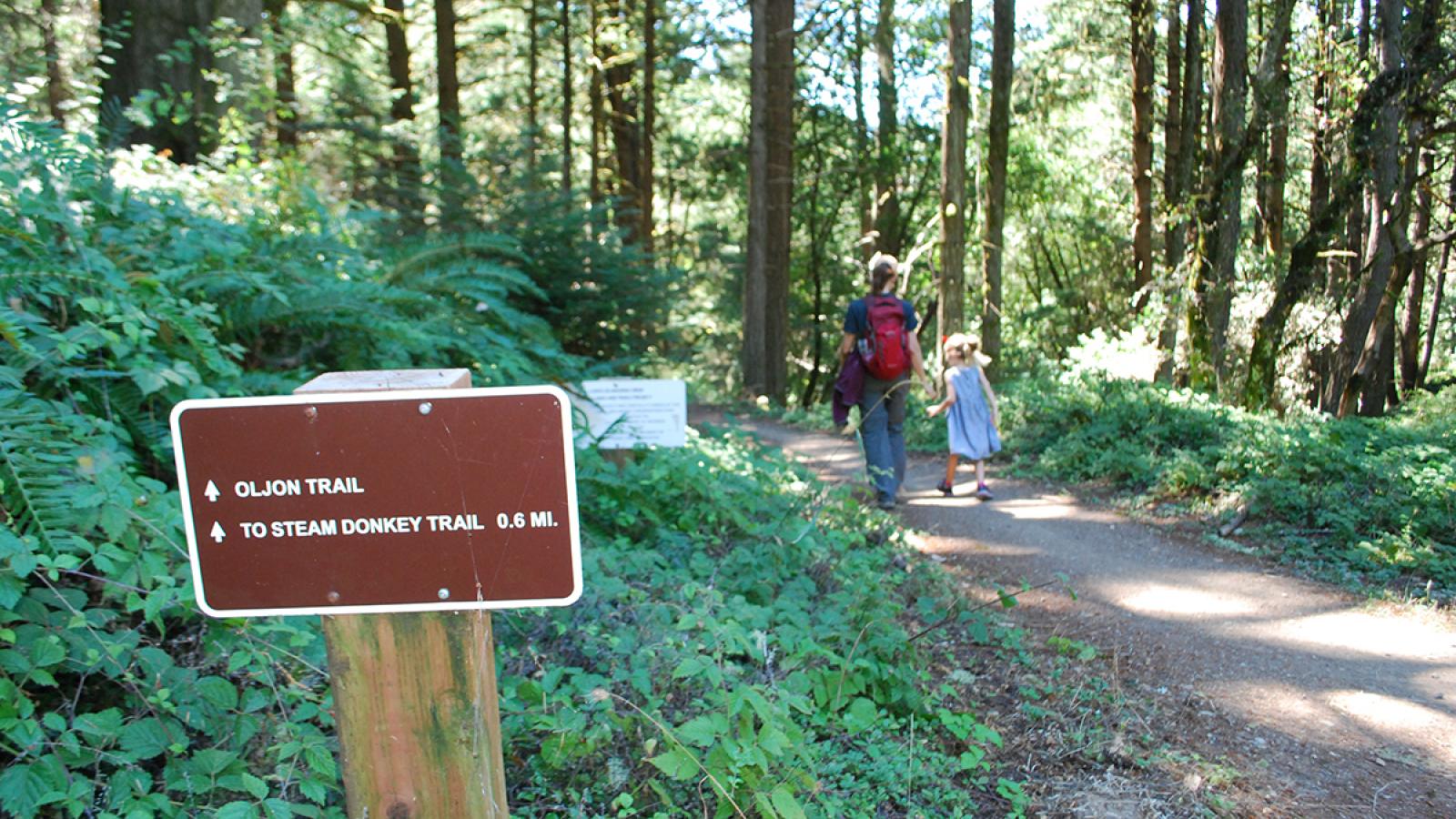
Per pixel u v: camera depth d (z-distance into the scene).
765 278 19.84
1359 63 12.85
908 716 3.79
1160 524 7.59
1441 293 24.42
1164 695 4.39
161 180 5.49
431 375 1.89
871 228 26.67
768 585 4.32
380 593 1.79
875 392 7.78
